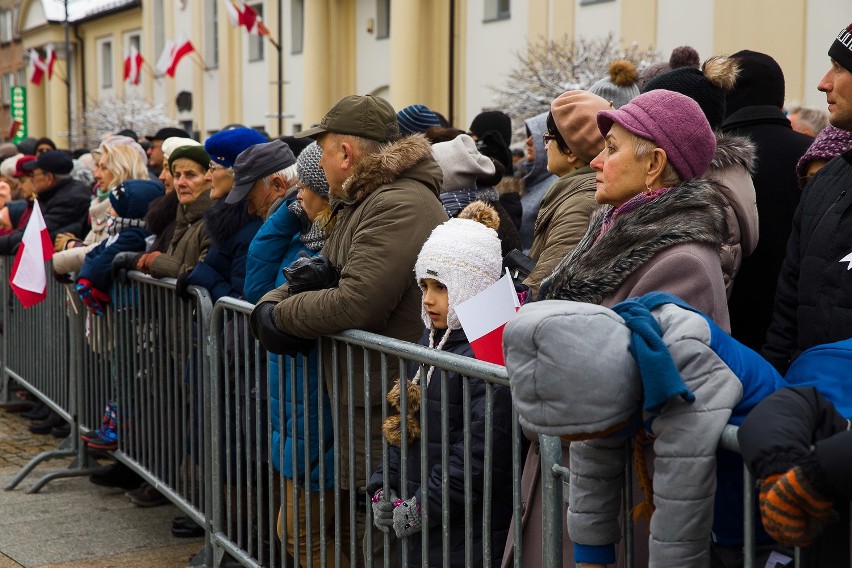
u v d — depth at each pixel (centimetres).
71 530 459
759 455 155
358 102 320
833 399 172
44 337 621
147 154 771
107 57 3538
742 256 271
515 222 466
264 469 378
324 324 295
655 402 169
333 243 319
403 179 304
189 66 2941
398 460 281
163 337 445
